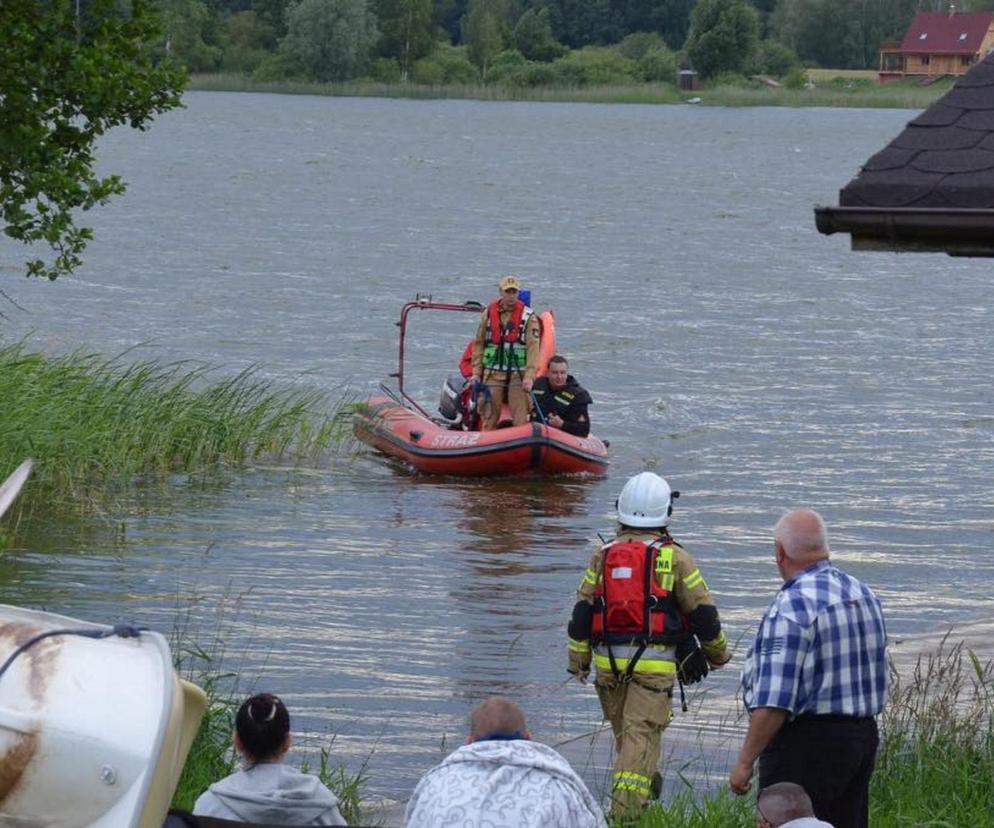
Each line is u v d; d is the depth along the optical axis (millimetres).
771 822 10008
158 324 57594
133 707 7316
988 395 47812
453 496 32781
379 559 27078
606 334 58406
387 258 82250
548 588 25531
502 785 9008
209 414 35312
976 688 16484
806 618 11500
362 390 46031
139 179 129125
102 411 33344
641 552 14672
